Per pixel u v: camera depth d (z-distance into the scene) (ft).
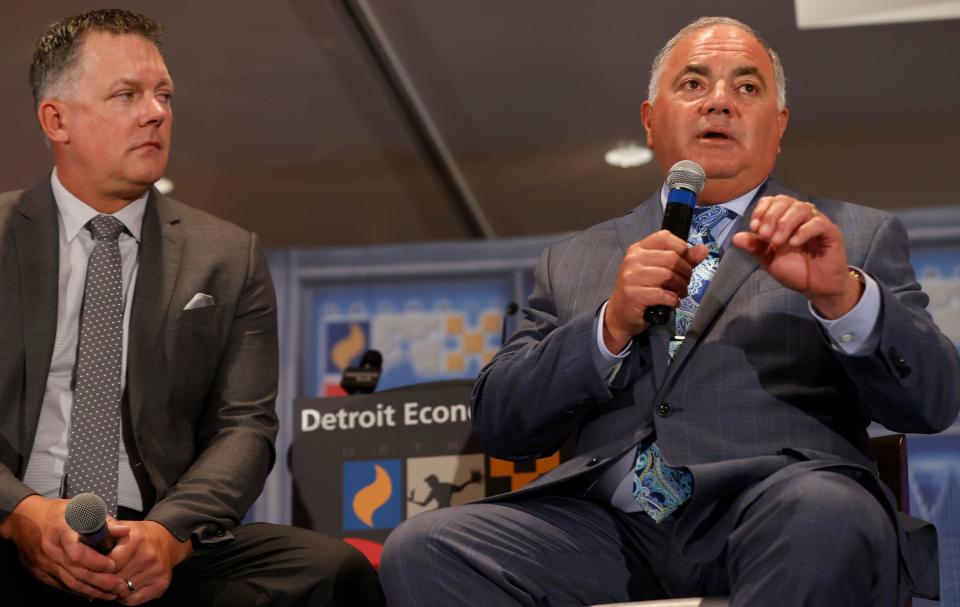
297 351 14.78
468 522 6.27
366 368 9.00
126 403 7.21
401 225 17.61
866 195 16.69
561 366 6.43
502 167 16.33
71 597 6.75
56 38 7.59
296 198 17.02
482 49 13.96
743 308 6.49
